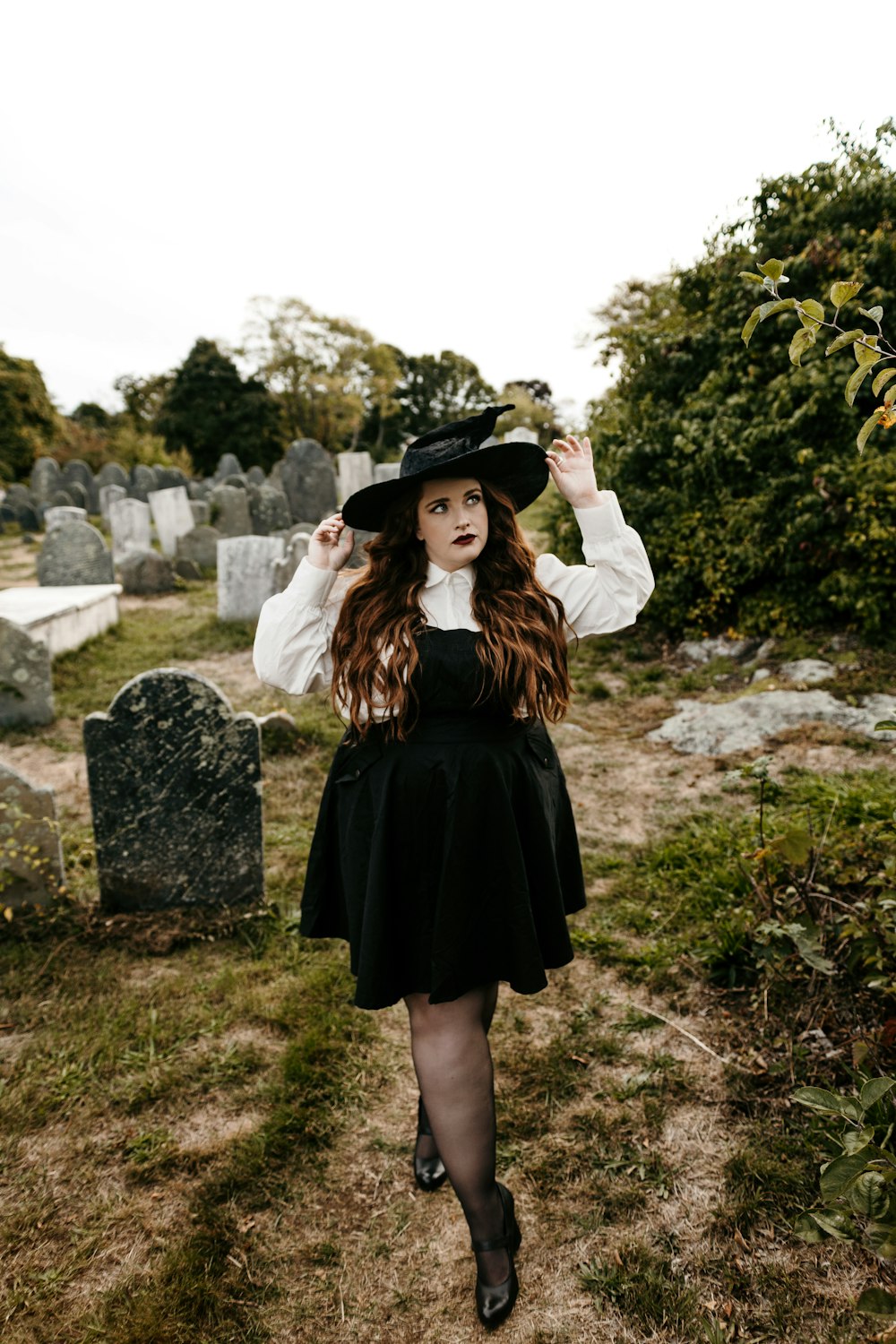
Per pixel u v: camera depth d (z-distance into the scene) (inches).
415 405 2092.8
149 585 421.1
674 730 198.8
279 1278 69.0
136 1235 73.0
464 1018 63.9
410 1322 65.4
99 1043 97.0
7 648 225.5
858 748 169.9
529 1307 65.7
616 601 67.2
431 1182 77.4
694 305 296.0
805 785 152.6
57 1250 71.7
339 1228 73.8
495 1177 71.2
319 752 194.7
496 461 63.8
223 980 108.9
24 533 642.8
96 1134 84.8
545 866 64.0
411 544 65.3
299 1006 102.9
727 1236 69.7
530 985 61.2
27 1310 66.0
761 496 240.5
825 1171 53.8
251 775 121.6
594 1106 85.7
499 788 60.7
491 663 59.7
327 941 118.8
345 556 66.6
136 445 1088.8
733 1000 99.5
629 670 252.5
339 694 63.6
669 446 264.7
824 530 229.3
